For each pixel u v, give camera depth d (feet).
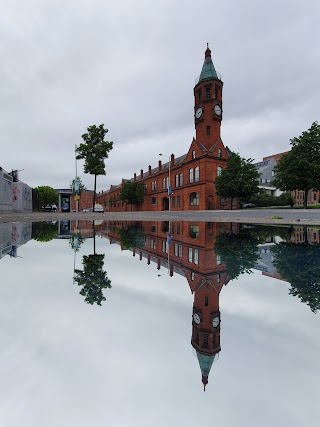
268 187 192.34
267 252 15.90
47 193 277.85
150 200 184.65
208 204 119.44
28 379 4.13
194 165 127.54
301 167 82.02
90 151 105.09
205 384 4.11
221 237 24.52
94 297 7.97
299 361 4.73
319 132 81.25
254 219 51.24
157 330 5.91
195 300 7.91
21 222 48.55
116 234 28.32
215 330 5.96
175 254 15.85
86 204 297.53
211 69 123.75
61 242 21.35
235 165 98.43
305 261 13.15
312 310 7.12
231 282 9.70
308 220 46.37
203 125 124.88
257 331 5.91
